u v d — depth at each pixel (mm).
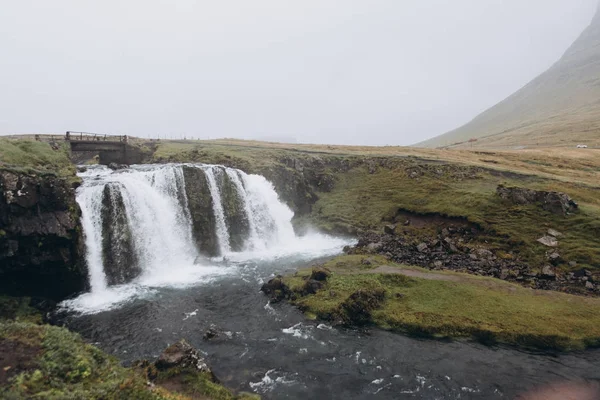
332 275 32938
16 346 14023
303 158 66938
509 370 20719
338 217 55000
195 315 27578
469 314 25938
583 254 34906
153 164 55375
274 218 53156
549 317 25484
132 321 26516
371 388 19297
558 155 87625
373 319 26266
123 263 35656
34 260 28438
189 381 17078
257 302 29859
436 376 20250
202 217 44562
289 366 21141
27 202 28312
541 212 42188
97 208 34844
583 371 20578
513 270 34938
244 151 65938
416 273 33250
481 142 189750
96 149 54312
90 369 13992
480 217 44594
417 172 60344
